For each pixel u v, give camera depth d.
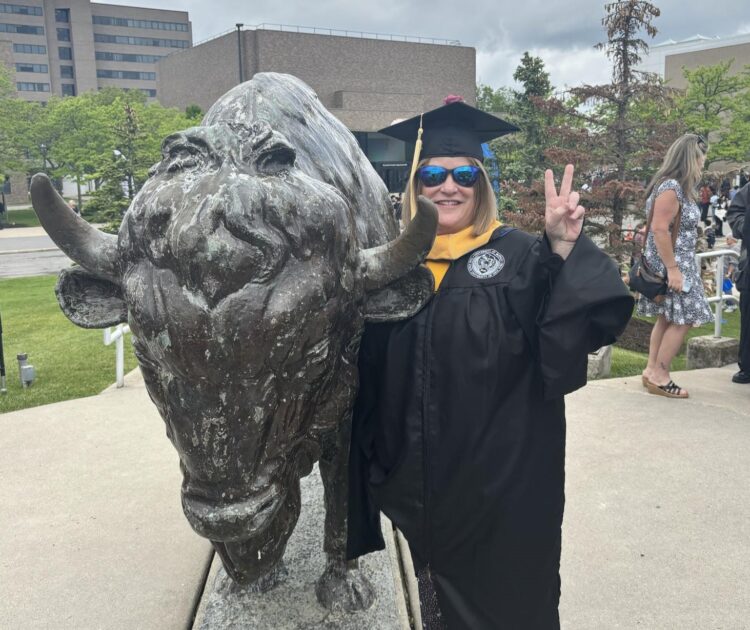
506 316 1.97
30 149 44.41
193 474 1.50
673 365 6.62
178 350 1.39
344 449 2.18
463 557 2.05
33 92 83.12
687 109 28.03
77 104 43.28
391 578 2.67
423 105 35.47
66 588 2.94
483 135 2.50
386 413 2.07
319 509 3.22
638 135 9.45
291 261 1.45
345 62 34.41
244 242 1.38
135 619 2.74
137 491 3.80
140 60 89.62
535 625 2.02
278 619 2.44
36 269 16.97
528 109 13.68
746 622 2.64
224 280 1.36
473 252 2.09
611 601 2.78
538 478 1.99
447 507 2.01
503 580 2.00
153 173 1.57
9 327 9.28
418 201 1.62
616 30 9.12
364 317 1.83
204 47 37.25
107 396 5.44
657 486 3.71
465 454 1.97
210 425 1.44
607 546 3.16
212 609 2.51
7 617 2.76
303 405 1.57
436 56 36.28
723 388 5.37
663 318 5.11
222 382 1.41
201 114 36.75
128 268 1.51
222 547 1.69
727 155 28.12
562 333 1.83
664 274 4.93
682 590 2.84
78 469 4.08
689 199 4.82
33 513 3.57
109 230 17.42
